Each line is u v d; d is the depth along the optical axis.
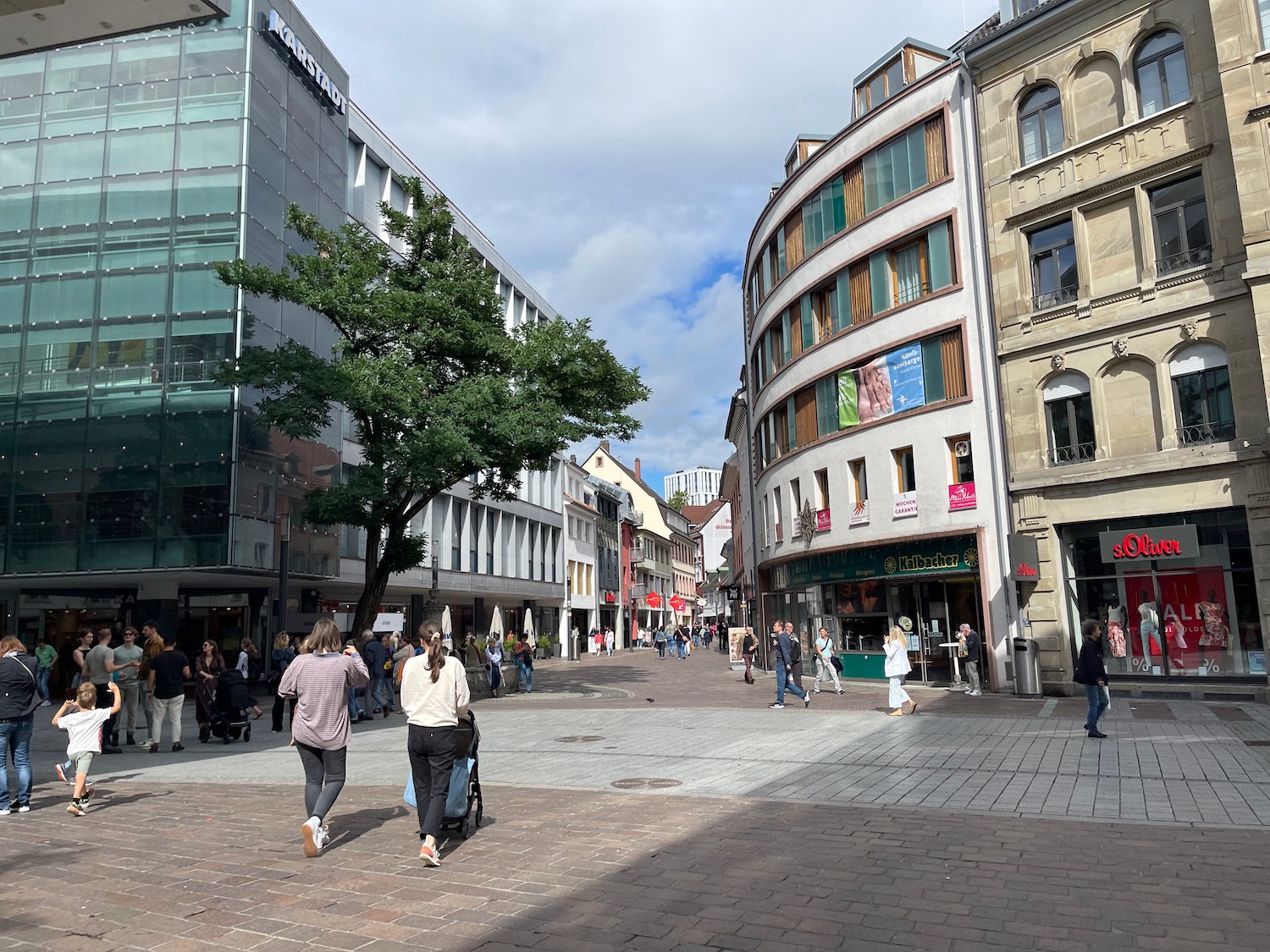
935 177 24.05
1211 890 5.57
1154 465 18.66
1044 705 17.53
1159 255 19.20
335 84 30.98
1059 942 4.72
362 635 20.06
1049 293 21.16
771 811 8.17
